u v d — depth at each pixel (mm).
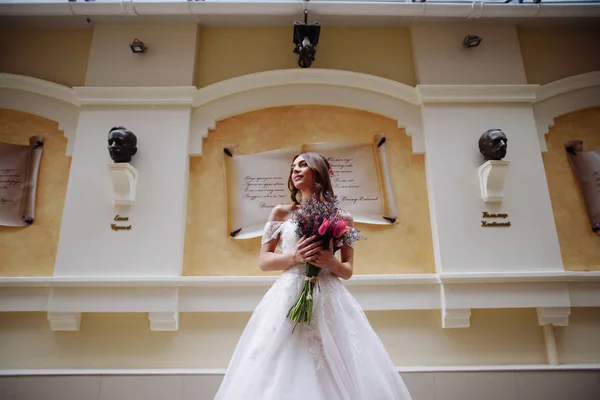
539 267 2930
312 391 1468
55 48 3564
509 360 2834
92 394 2639
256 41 3604
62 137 3334
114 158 2977
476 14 3438
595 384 2719
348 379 1571
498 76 3447
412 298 2869
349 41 3623
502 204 3070
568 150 3379
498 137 3021
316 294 1758
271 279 2830
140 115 3246
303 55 3297
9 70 3486
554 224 3041
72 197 3025
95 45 3455
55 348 2801
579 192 3270
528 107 3359
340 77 3410
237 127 3369
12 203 3137
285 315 1702
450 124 3277
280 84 3418
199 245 3059
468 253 2951
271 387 1501
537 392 2691
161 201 3025
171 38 3486
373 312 2906
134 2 3299
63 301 2766
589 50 3652
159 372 2684
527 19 3539
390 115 3367
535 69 3574
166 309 2760
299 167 2072
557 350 2861
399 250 3074
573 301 2877
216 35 3619
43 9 3342
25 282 2783
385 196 3180
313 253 1715
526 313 2943
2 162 3205
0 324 2844
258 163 3242
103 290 2799
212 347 2812
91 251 2902
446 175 3141
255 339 1723
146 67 3395
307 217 1787
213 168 3258
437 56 3490
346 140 3336
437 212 3041
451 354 2834
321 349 1635
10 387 2645
